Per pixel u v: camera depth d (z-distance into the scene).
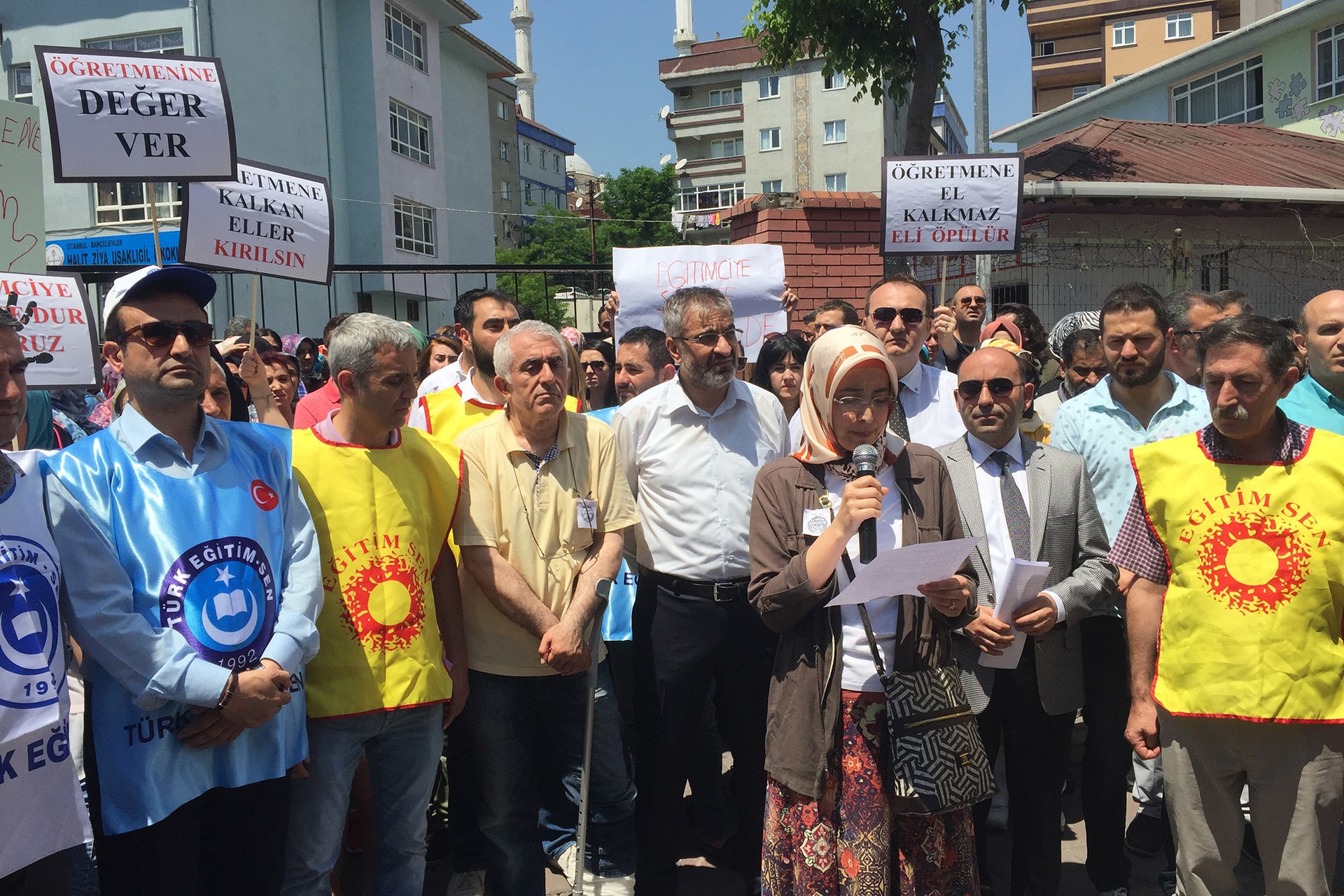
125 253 16.89
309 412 4.59
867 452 2.62
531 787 3.29
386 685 2.81
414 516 2.94
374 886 3.01
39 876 2.16
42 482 2.29
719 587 3.40
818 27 12.59
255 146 18.41
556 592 3.24
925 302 4.23
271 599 2.54
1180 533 2.83
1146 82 21.16
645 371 4.75
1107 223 9.55
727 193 50.28
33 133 4.61
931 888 2.66
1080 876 3.72
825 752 2.64
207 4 17.12
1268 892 2.78
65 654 2.33
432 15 23.88
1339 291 3.53
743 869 3.46
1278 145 12.22
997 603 2.90
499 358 3.25
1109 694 3.41
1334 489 2.66
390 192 21.95
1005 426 3.31
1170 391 3.88
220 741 2.42
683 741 3.45
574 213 54.00
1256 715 2.67
